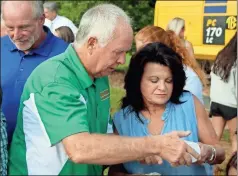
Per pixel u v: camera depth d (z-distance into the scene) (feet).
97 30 6.82
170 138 6.55
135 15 32.40
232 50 14.57
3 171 6.92
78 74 7.09
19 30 9.59
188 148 6.59
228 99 14.96
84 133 6.52
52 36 10.52
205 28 26.48
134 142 6.48
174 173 7.87
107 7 6.97
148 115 8.00
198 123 7.97
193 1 27.09
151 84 7.69
